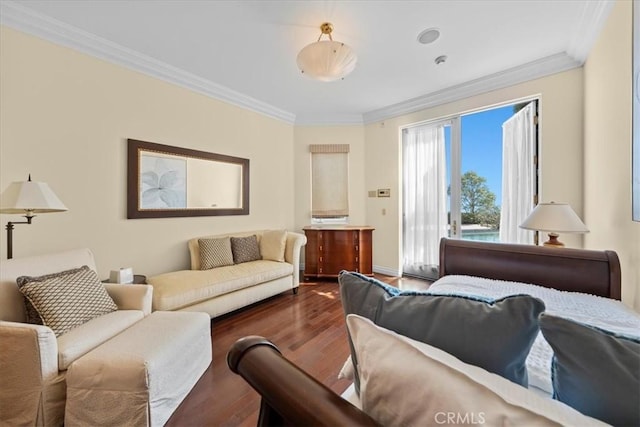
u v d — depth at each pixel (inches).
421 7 83.6
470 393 19.2
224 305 109.4
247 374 24.7
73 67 95.9
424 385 20.5
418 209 165.6
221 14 86.7
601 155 88.0
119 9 84.4
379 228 178.7
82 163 98.4
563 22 90.4
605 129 84.5
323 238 167.0
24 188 70.6
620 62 73.6
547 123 115.6
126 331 65.6
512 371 25.2
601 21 84.3
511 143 134.0
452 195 150.4
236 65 119.0
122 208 109.0
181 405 63.7
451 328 27.3
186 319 73.1
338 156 186.7
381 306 31.5
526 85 120.9
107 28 93.7
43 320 60.9
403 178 171.6
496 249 78.4
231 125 149.9
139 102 113.3
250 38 99.3
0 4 80.1
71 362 55.7
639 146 62.3
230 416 60.5
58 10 84.7
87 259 82.9
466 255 82.7
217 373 75.5
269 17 88.1
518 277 74.4
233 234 148.3
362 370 25.3
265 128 169.3
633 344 20.5
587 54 100.7
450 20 89.6
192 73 126.3
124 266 109.5
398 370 22.2
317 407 19.7
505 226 137.3
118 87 107.1
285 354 84.6
